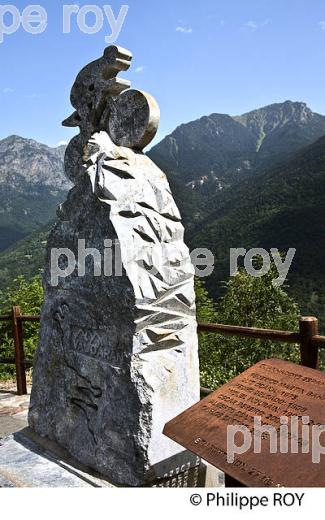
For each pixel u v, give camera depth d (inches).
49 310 135.8
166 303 113.3
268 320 453.7
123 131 126.2
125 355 109.2
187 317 118.3
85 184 122.0
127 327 109.0
